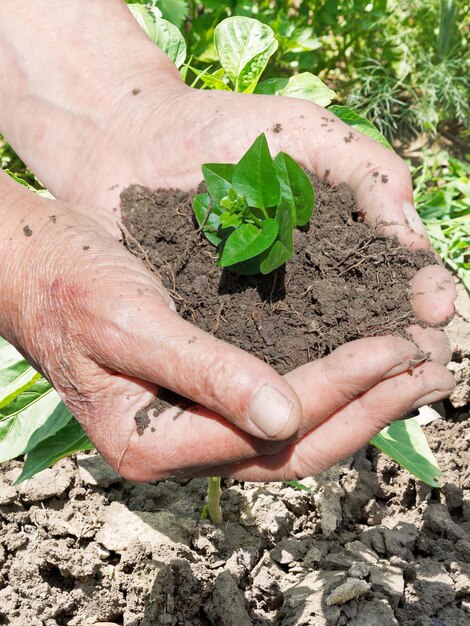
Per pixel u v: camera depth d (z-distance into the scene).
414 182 0.84
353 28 0.91
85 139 0.46
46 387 0.51
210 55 0.81
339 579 0.46
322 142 0.42
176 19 0.72
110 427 0.36
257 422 0.31
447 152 0.90
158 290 0.36
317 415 0.34
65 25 0.47
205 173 0.40
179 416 0.35
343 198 0.41
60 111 0.47
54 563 0.49
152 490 0.53
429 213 0.79
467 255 0.76
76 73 0.47
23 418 0.51
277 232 0.38
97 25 0.48
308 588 0.46
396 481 0.54
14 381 0.49
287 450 0.36
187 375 0.32
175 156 0.44
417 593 0.46
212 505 0.50
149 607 0.46
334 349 0.38
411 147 0.91
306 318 0.39
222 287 0.40
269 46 0.52
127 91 0.46
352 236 0.40
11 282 0.37
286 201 0.38
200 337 0.33
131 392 0.35
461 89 0.91
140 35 0.49
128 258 0.38
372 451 0.56
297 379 0.34
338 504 0.52
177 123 0.44
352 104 0.89
